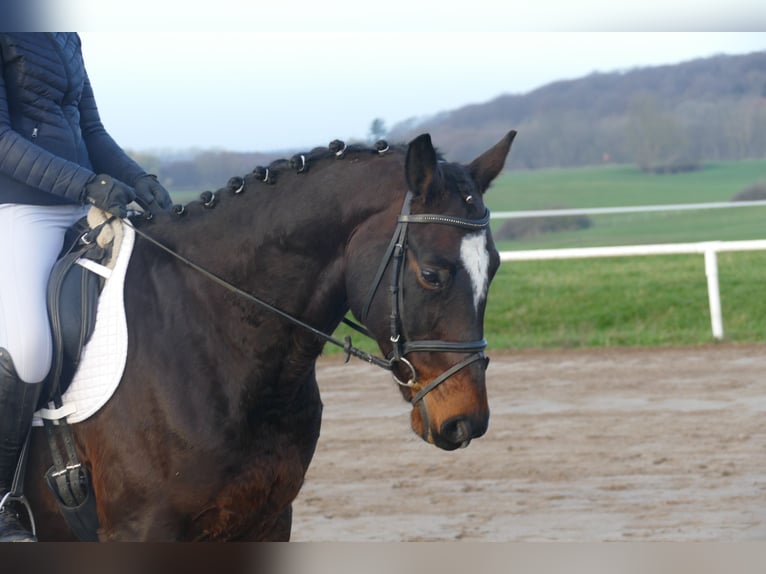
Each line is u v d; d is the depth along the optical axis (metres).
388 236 3.79
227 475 3.87
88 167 4.50
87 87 4.75
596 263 17.17
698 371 10.91
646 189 51.81
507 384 10.73
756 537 6.05
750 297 13.81
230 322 3.94
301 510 7.04
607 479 7.49
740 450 8.05
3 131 4.07
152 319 4.00
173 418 3.84
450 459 8.23
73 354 4.05
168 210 4.27
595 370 11.22
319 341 3.99
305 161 4.01
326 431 9.27
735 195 45.41
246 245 3.98
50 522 4.27
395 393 10.75
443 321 3.64
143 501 3.89
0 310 4.04
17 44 4.17
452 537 6.33
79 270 4.15
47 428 4.11
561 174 59.66
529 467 7.89
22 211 4.21
